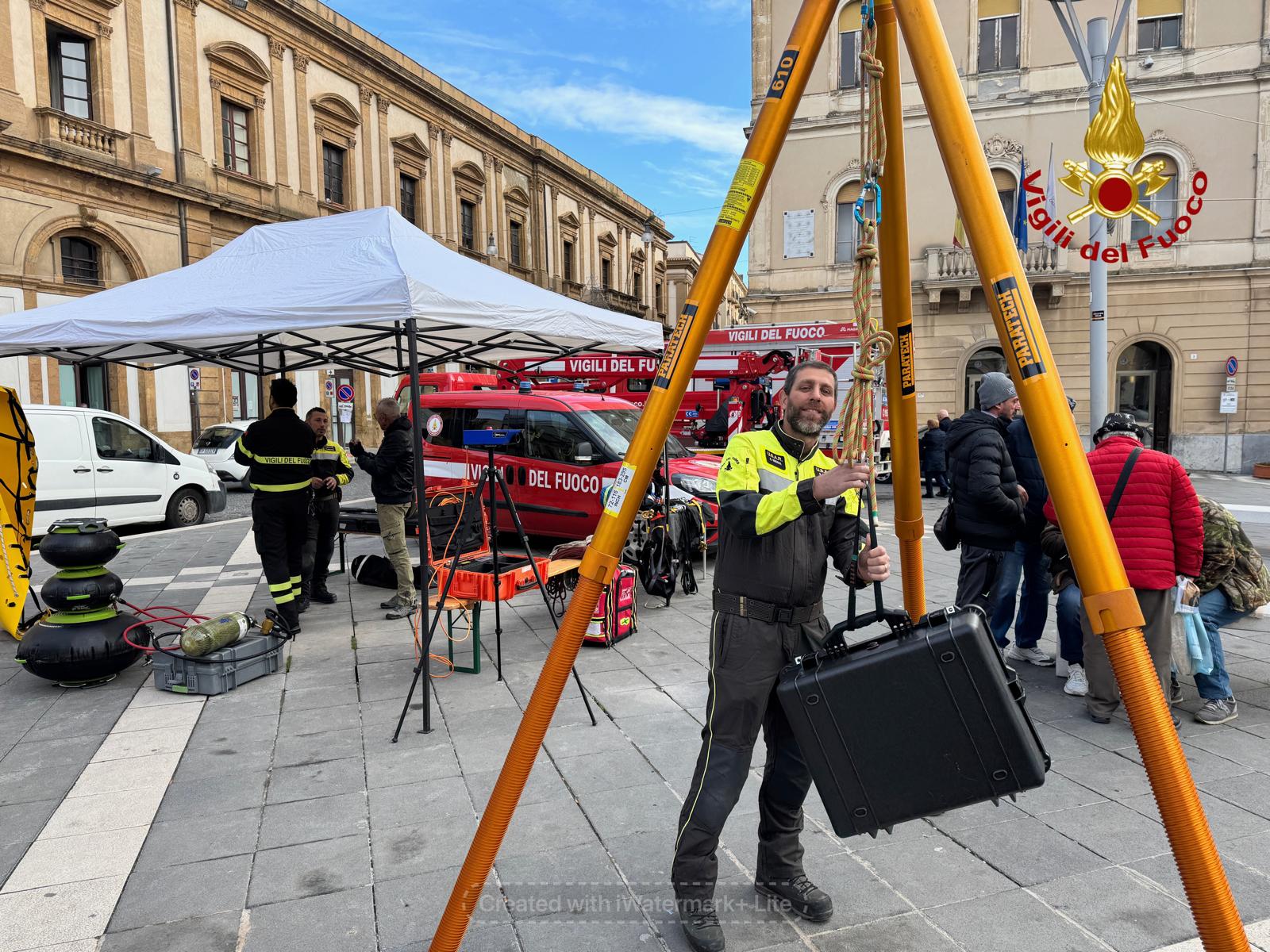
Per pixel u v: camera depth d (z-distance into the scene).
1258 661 4.91
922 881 2.69
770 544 2.24
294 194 24.56
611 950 2.36
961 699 1.87
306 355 6.72
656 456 1.78
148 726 4.16
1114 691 3.94
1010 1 19.53
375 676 4.90
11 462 5.55
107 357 6.03
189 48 21.28
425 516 4.13
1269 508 9.02
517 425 9.07
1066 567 4.38
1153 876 2.71
